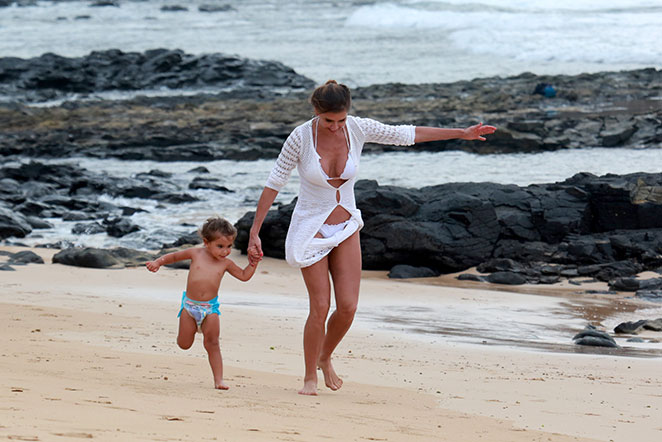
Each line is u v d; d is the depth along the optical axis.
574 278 67.81
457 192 76.62
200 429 14.71
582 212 73.38
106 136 134.00
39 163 109.44
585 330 45.69
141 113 150.75
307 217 21.83
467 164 117.00
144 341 33.84
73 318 40.00
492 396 25.05
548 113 139.75
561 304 57.84
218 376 21.75
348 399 21.95
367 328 46.03
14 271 61.28
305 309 51.84
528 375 31.08
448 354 37.06
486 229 72.12
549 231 73.00
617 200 73.31
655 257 68.12
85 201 97.88
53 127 142.38
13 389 16.95
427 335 44.34
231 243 21.92
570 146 123.06
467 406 22.69
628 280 63.75
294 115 145.12
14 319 38.06
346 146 21.86
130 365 25.41
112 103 162.38
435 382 27.67
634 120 126.94
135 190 103.12
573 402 24.75
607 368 34.41
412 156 124.88
